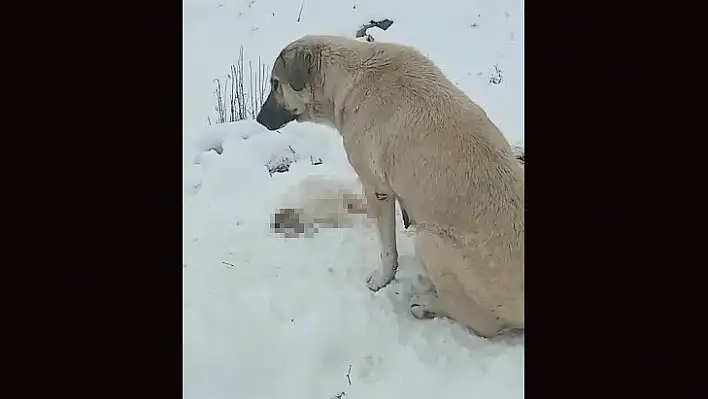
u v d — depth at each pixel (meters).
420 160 2.45
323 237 3.12
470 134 2.42
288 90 2.82
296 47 2.77
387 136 2.52
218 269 2.94
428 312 2.66
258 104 3.89
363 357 2.57
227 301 2.79
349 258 2.99
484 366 2.49
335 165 3.59
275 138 3.71
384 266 2.79
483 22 4.30
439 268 2.51
